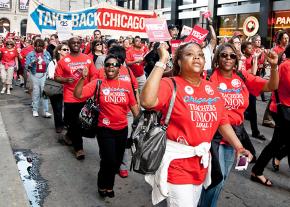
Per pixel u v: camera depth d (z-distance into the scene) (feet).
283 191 15.65
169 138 8.93
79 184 16.20
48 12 35.47
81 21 35.94
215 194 10.71
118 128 14.47
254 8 63.82
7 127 26.13
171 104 8.65
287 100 15.38
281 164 19.13
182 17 87.04
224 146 11.58
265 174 17.65
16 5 186.80
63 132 24.07
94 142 22.97
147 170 8.49
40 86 29.76
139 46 30.35
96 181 16.58
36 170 17.81
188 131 8.76
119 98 14.21
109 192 14.80
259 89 12.57
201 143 8.87
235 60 11.97
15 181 15.35
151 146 8.47
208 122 8.89
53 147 21.59
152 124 8.76
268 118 27.02
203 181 9.39
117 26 36.40
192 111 8.71
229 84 12.10
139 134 8.70
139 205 14.24
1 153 19.16
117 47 17.02
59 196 14.94
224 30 72.43
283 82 15.26
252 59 23.89
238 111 12.13
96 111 14.40
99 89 14.33
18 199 13.75
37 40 29.35
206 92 9.05
